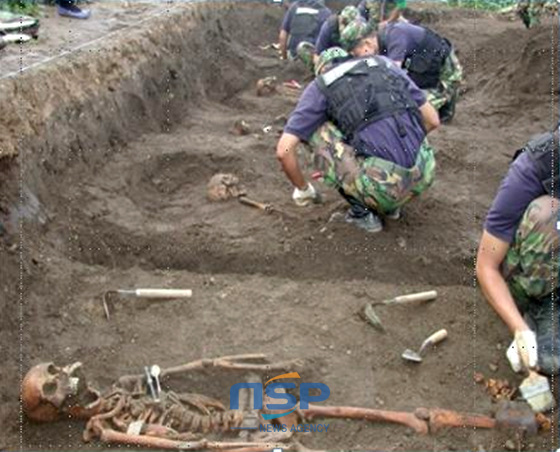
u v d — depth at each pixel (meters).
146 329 3.61
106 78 5.50
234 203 4.93
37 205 4.14
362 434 2.98
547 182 2.89
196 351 3.44
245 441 2.86
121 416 2.96
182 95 6.89
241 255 4.27
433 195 4.98
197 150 5.60
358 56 4.29
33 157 4.25
